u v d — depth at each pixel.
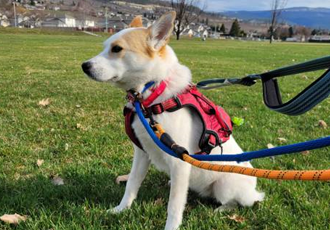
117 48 0.73
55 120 1.52
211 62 4.58
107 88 2.29
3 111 1.62
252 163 1.12
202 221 0.80
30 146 1.22
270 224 0.80
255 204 0.87
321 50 8.82
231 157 0.53
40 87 2.26
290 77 3.21
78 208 0.82
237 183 0.84
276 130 1.49
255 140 1.35
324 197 0.91
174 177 0.75
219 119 0.80
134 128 0.76
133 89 0.75
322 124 1.56
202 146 0.76
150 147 0.77
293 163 1.13
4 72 2.95
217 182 0.85
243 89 2.43
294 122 1.61
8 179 0.96
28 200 0.84
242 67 4.04
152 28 0.74
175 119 0.73
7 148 1.18
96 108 1.75
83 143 1.27
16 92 2.05
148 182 1.00
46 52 5.30
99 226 0.76
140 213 0.83
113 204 0.87
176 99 0.73
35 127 1.41
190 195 0.95
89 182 0.96
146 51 0.73
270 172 0.46
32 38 9.80
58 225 0.76
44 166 1.06
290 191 0.93
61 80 2.59
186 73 0.78
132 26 0.85
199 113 0.76
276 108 0.55
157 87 0.73
